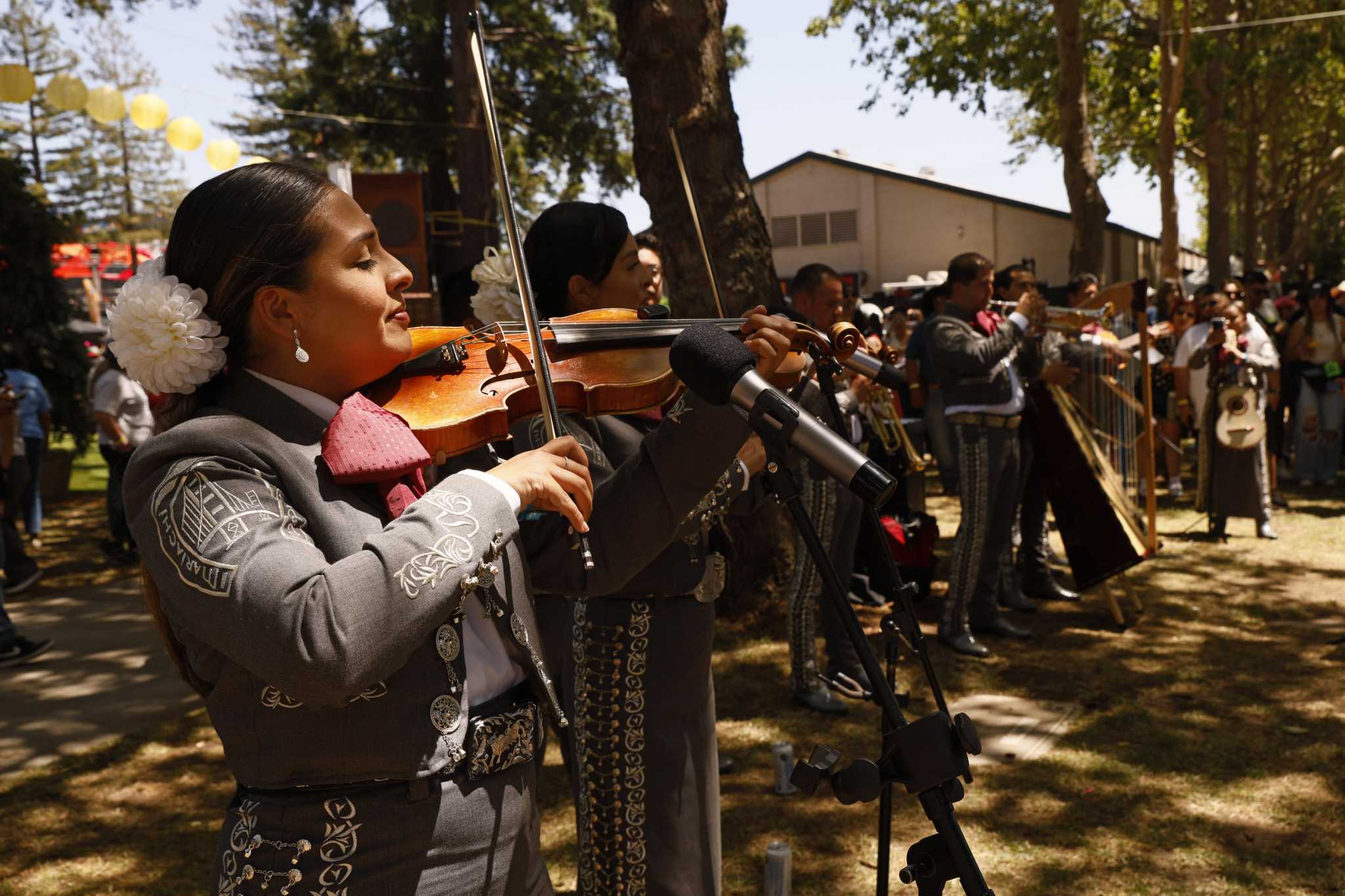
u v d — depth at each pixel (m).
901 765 1.36
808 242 28.86
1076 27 13.92
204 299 1.26
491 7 18.19
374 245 1.33
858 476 1.24
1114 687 4.61
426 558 1.14
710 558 2.25
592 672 2.20
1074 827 3.40
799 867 3.20
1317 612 5.61
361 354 1.31
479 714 1.33
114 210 28.73
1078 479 5.41
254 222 1.25
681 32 5.37
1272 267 26.14
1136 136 26.95
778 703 4.51
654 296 3.55
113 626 6.16
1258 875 3.08
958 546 5.07
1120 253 29.03
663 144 5.48
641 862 2.18
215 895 1.28
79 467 14.91
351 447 1.26
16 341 10.02
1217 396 7.27
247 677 1.22
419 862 1.25
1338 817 3.40
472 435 1.51
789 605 4.50
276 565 1.11
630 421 2.19
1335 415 9.37
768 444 1.30
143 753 4.23
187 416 1.31
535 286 2.45
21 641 5.48
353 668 1.09
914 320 11.13
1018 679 4.75
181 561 1.13
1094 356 5.91
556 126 19.30
